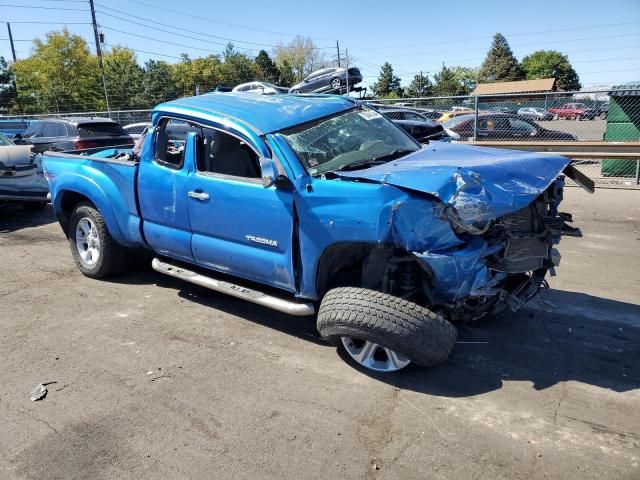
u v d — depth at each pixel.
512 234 3.49
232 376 3.61
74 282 5.60
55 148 11.82
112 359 3.89
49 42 59.22
